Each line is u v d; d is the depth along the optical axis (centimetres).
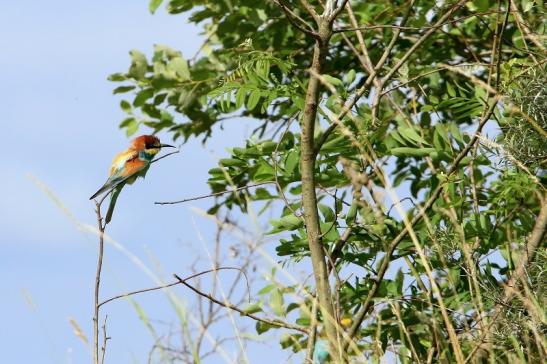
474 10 1586
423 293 1071
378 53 1739
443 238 1077
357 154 1186
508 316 966
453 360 976
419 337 1099
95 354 766
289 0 1733
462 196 1134
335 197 1117
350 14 1295
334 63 1723
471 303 1049
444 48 1698
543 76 1110
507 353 901
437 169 1232
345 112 1083
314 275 1005
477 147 1162
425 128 1510
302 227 1102
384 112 1516
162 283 774
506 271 1169
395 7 1684
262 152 1260
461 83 1662
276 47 1742
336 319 982
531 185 1124
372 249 1146
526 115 1075
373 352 942
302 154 1045
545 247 1097
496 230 1175
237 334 782
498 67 1105
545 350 849
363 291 1140
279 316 1016
